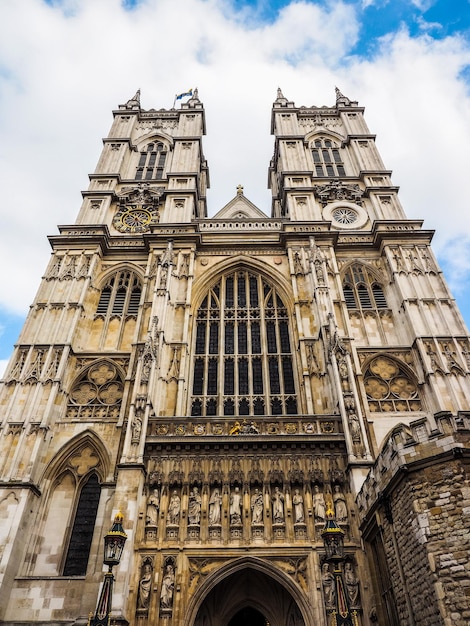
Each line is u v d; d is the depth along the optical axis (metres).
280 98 60.62
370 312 36.91
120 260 40.00
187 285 36.91
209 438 25.28
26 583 23.92
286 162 49.53
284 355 34.34
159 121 56.25
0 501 25.25
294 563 21.98
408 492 16.59
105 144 51.25
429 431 16.78
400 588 17.48
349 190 46.12
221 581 22.80
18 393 29.95
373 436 28.77
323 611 20.61
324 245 39.69
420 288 36.44
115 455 28.08
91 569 23.44
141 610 20.62
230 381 33.16
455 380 30.64
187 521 23.25
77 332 34.44
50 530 26.14
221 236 41.59
